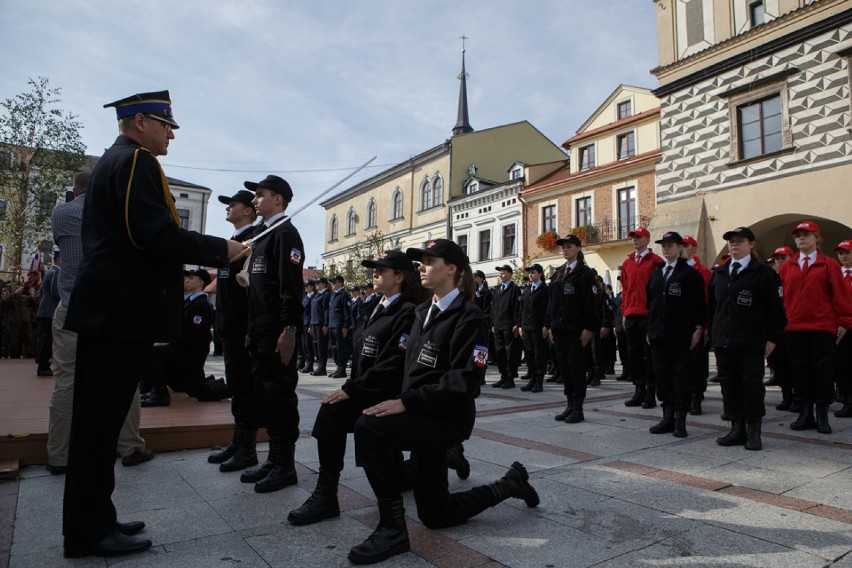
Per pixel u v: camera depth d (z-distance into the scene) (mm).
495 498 3053
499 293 9945
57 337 3967
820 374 5609
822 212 14211
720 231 16438
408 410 2689
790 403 7020
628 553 2637
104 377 2648
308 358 13000
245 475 3781
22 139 21047
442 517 2871
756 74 15758
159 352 6066
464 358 2752
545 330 6551
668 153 18000
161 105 2998
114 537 2639
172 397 6746
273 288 3777
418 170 35094
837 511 3189
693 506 3281
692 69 17406
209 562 2543
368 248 32500
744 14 16219
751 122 16016
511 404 7473
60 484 3736
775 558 2576
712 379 10320
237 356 4141
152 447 4582
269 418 3672
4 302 11102
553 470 4059
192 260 2807
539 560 2564
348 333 11625
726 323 4961
